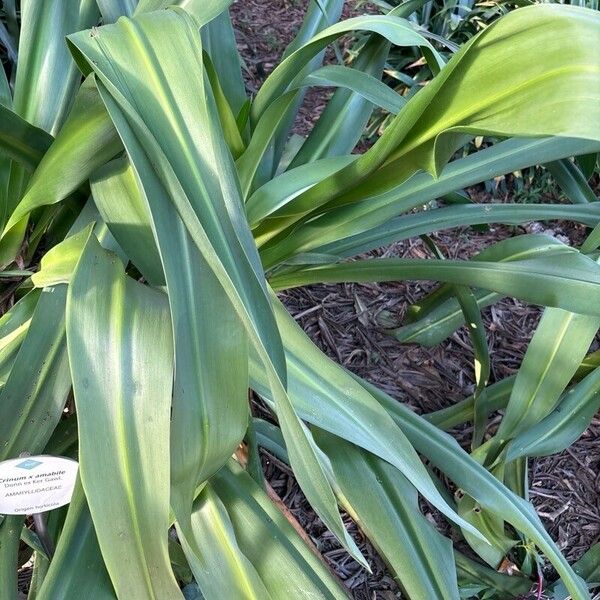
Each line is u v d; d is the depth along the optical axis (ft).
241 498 3.10
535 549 4.32
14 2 6.06
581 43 2.08
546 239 4.11
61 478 2.60
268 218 3.64
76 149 2.84
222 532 2.89
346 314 5.95
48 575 2.30
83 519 2.50
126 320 2.35
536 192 7.75
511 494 3.69
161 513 2.17
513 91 2.27
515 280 3.70
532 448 4.23
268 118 3.46
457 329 5.95
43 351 2.85
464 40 8.20
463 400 5.11
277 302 3.34
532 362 4.33
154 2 3.20
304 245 3.89
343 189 3.25
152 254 2.78
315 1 4.32
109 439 2.17
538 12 2.16
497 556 4.29
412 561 3.18
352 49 8.40
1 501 2.56
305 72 3.70
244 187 3.67
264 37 9.16
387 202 3.85
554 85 2.13
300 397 3.10
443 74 2.39
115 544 2.10
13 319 3.24
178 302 2.21
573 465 5.19
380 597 4.19
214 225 2.18
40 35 3.77
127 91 2.24
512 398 4.34
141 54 2.31
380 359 5.63
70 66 3.79
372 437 3.09
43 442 2.77
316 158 4.46
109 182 2.97
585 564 4.44
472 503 4.31
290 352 3.22
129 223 2.85
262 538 2.95
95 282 2.41
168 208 2.24
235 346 2.33
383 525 3.26
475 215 4.35
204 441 2.28
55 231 3.90
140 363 2.29
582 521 4.83
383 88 3.78
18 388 2.78
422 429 3.87
